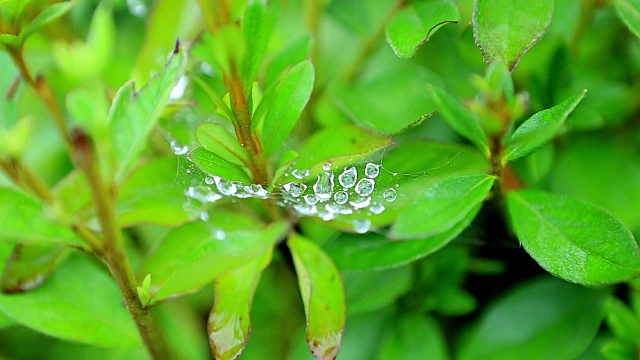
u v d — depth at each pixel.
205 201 0.39
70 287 0.39
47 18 0.37
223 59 0.35
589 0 0.41
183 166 0.39
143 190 0.39
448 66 0.44
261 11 0.36
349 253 0.39
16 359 0.43
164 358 0.38
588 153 0.43
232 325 0.37
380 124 0.42
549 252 0.37
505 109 0.37
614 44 0.44
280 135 0.37
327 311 0.37
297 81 0.37
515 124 0.41
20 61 0.37
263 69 0.42
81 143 0.33
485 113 0.37
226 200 0.39
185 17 0.42
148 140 0.42
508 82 0.37
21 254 0.39
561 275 0.36
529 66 0.41
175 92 0.39
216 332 0.37
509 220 0.42
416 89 0.43
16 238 0.37
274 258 0.43
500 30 0.36
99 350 0.43
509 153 0.37
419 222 0.37
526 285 0.42
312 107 0.43
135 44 0.45
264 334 0.44
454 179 0.37
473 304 0.42
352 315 0.43
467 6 0.41
